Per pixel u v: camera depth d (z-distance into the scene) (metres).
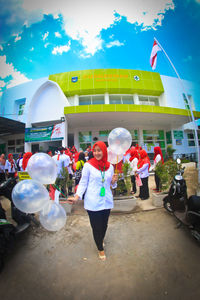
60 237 2.68
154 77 15.07
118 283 1.70
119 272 1.85
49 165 2.06
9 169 6.92
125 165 3.93
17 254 2.27
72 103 14.43
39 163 2.01
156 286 1.65
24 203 1.78
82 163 4.37
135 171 4.32
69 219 3.36
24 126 13.22
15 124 12.34
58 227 2.02
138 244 2.40
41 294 1.61
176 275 1.78
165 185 4.27
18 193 1.79
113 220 3.23
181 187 2.95
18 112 16.16
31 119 13.38
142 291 1.60
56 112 12.88
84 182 1.99
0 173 6.46
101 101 14.60
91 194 1.98
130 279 1.75
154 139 15.30
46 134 12.23
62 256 2.19
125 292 1.59
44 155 2.13
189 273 1.80
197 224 2.34
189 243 2.38
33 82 15.66
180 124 15.39
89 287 1.67
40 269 1.96
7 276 1.86
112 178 2.20
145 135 15.09
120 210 3.59
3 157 6.55
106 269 1.91
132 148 5.06
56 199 2.14
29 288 1.68
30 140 12.49
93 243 2.47
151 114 12.45
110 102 14.61
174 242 2.42
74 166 5.10
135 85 14.34
